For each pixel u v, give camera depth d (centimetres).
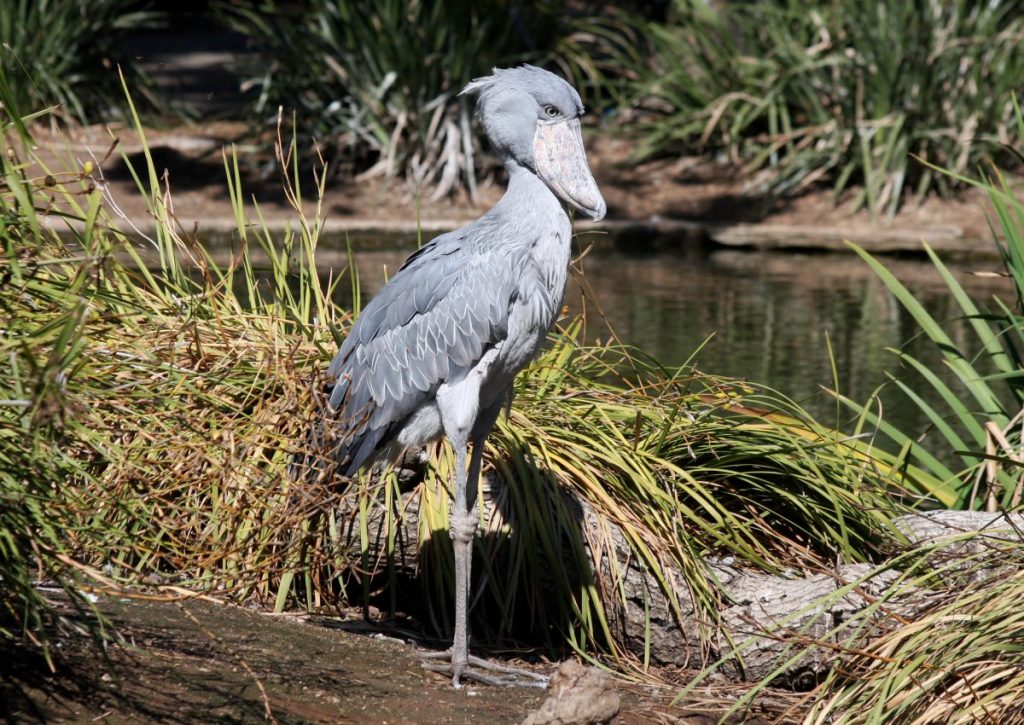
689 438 1066
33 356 636
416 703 748
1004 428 1137
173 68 4194
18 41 3228
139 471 794
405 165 3225
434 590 969
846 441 1120
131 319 930
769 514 1054
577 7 3762
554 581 947
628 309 2141
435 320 852
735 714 823
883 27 3034
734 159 3281
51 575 694
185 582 820
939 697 733
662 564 937
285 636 814
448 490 968
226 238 2675
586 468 984
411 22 3170
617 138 3478
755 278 2478
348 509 954
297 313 1044
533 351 878
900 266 2628
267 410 922
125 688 681
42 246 737
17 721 633
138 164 3105
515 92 870
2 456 667
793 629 888
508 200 875
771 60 3269
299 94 3284
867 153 2978
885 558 999
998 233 2780
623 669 917
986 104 3053
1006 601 774
